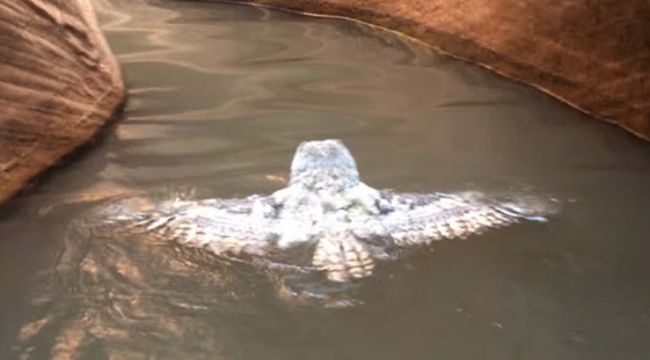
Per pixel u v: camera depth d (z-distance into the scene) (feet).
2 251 12.21
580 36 19.34
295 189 12.96
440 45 23.54
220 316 10.44
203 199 13.75
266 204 12.89
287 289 10.88
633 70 17.92
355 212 12.53
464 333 10.20
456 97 19.45
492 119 18.04
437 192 14.02
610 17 18.58
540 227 12.78
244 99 18.89
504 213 13.19
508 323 10.41
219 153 15.83
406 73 21.33
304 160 13.25
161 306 10.65
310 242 11.84
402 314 10.50
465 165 15.39
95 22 19.70
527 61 20.67
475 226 12.60
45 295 11.06
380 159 15.55
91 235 12.55
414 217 12.67
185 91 19.44
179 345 9.95
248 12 28.37
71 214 13.35
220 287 10.96
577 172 15.26
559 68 19.77
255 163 15.33
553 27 20.07
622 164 15.70
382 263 11.43
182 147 16.17
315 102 18.78
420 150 16.06
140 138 16.66
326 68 21.53
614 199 14.03
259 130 16.96
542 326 10.39
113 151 16.06
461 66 22.09
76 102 16.57
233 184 14.44
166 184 14.49
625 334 10.28
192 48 23.40
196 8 28.91
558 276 11.46
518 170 15.23
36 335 10.24
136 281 11.20
